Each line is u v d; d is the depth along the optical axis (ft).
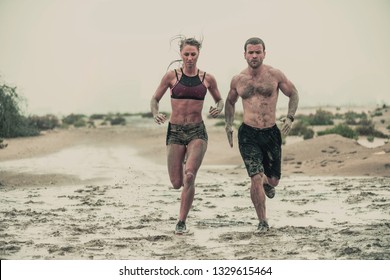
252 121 63.10
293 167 143.43
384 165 132.05
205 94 62.85
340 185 105.70
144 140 283.18
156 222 69.05
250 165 62.08
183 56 62.44
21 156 203.00
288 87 64.03
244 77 63.72
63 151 231.30
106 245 56.54
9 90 296.51
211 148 231.91
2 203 86.02
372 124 347.56
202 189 104.42
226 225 66.85
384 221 67.46
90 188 106.52
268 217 71.72
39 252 54.08
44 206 83.05
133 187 107.65
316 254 51.96
